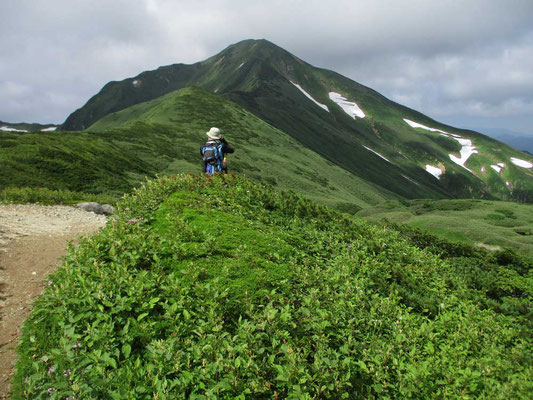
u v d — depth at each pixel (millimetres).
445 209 71375
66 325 5121
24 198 24203
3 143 55375
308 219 11375
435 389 4734
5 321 7090
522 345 5949
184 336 5168
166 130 111000
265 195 11281
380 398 4586
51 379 4633
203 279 6305
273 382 4605
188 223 8312
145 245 6961
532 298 9664
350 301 6535
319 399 4449
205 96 162125
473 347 5848
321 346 5141
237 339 5086
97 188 53156
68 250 7270
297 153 140375
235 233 8219
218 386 4227
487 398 4441
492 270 11625
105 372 4449
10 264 10125
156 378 4215
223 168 12859
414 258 10531
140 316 5223
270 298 6008
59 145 64562
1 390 5141
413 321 6410
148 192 10438
